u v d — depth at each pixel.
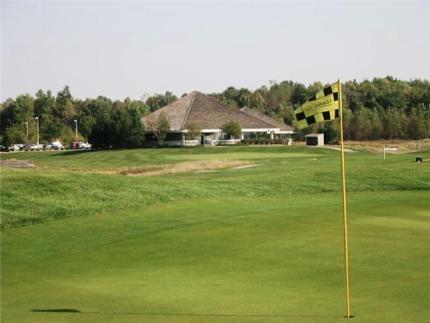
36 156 90.31
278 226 20.52
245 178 35.44
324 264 15.03
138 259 16.67
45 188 27.95
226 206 25.64
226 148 89.94
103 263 16.36
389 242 17.36
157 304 11.81
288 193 30.19
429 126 113.50
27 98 187.62
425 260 15.12
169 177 38.22
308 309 11.19
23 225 21.95
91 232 20.75
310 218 21.94
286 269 14.67
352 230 19.30
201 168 51.31
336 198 28.27
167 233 20.11
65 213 23.81
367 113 119.56
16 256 17.53
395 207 24.34
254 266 15.14
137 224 21.88
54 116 188.38
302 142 116.75
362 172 35.84
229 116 119.75
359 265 14.75
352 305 11.38
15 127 152.00
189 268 15.27
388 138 114.81
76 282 14.12
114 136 104.62
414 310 10.93
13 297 12.64
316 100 11.73
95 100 199.62
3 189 27.12
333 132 104.12
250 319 10.62
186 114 117.31
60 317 10.99
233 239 18.73
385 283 12.98
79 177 31.05
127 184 30.03
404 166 39.12
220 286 13.26
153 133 113.12
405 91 150.75
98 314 11.16
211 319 10.67
